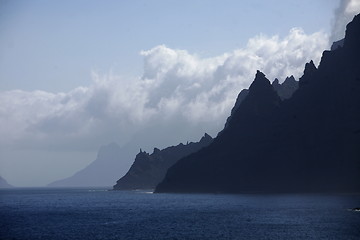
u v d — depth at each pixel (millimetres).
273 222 162000
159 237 131625
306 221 161125
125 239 129375
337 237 123250
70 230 152125
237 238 126125
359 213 185375
